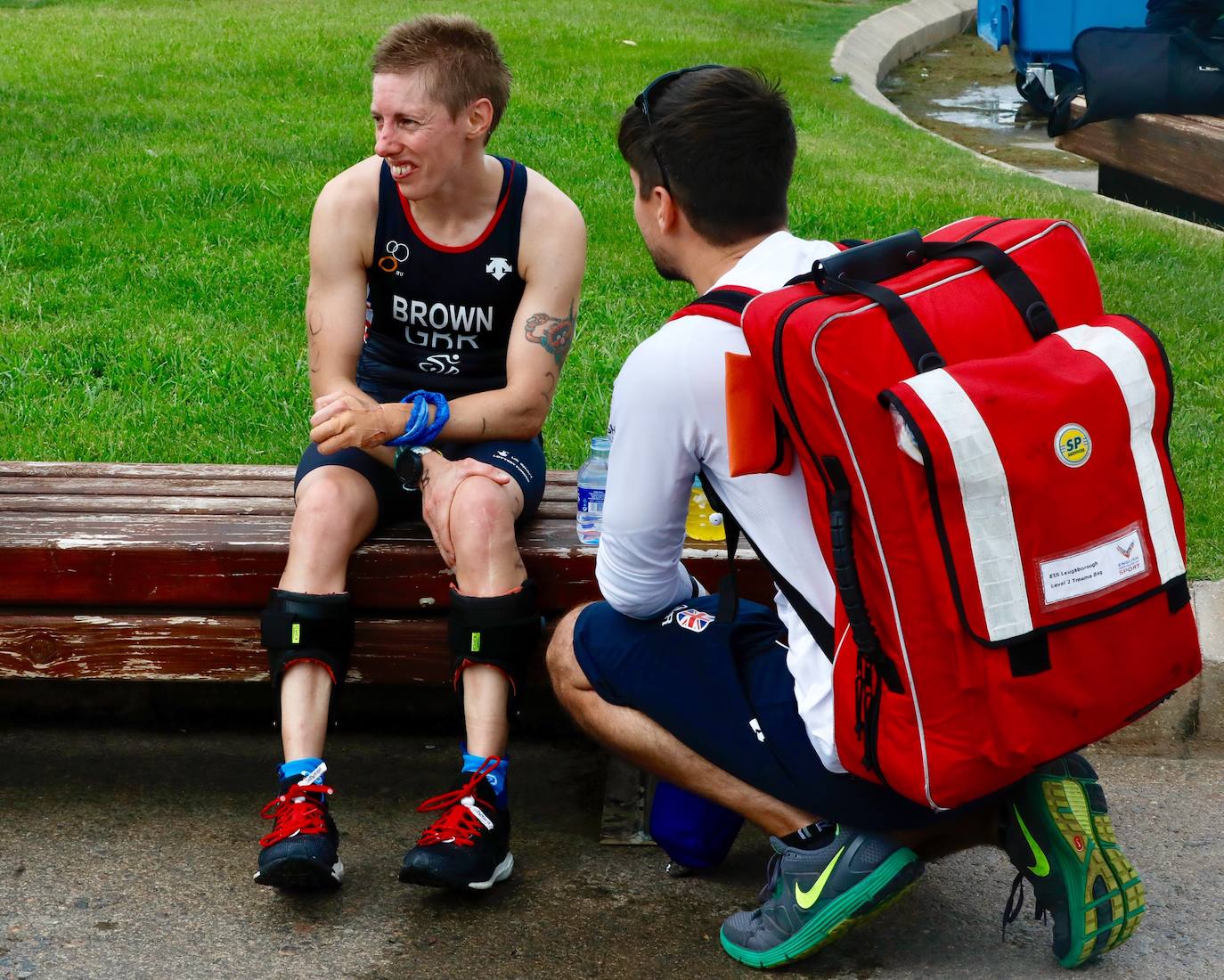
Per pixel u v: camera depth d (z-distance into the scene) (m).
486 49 3.61
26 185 9.15
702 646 3.10
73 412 5.86
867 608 2.68
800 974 3.12
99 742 4.15
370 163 3.79
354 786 3.94
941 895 3.43
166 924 3.29
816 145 11.93
